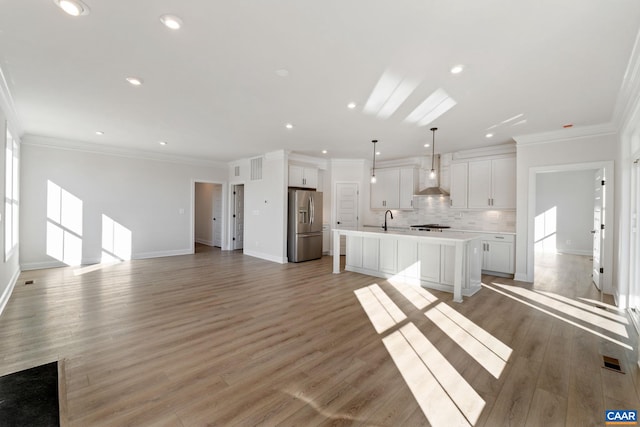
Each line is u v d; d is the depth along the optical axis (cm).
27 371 152
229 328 292
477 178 563
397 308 353
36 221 532
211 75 273
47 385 140
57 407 124
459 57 236
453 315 330
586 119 384
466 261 401
